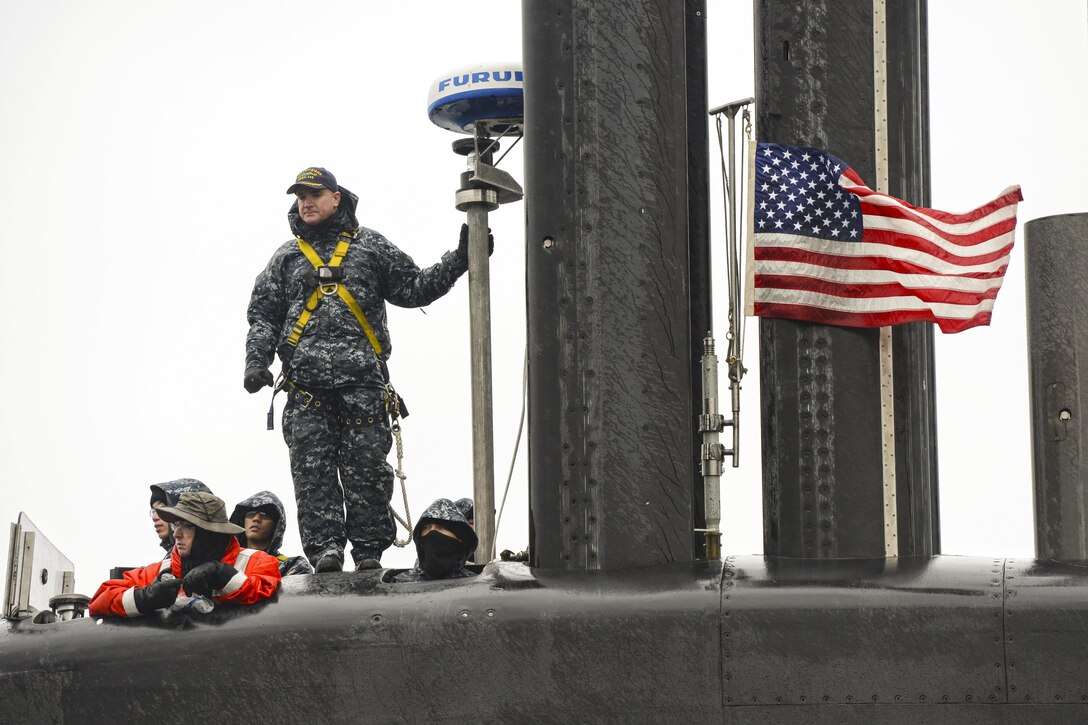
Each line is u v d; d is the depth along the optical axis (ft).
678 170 55.72
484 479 64.23
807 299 55.57
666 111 55.83
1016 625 49.55
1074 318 53.88
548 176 55.93
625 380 54.75
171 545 67.26
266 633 52.70
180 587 54.03
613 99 55.62
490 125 66.95
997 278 55.67
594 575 53.01
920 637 49.93
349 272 63.77
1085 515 53.16
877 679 49.93
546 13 56.44
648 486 54.49
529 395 55.88
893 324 55.57
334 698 52.06
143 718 52.90
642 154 55.42
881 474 55.42
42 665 53.72
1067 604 49.52
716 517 55.31
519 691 51.34
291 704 52.26
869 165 56.54
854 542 54.90
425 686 51.75
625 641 51.08
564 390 55.16
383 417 63.82
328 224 64.44
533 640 51.52
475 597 52.42
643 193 55.36
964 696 49.52
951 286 55.42
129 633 53.57
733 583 51.55
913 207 56.13
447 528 55.11
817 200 55.98
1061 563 51.34
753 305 55.52
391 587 53.36
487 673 51.60
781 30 56.95
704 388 55.93
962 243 55.88
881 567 51.75
